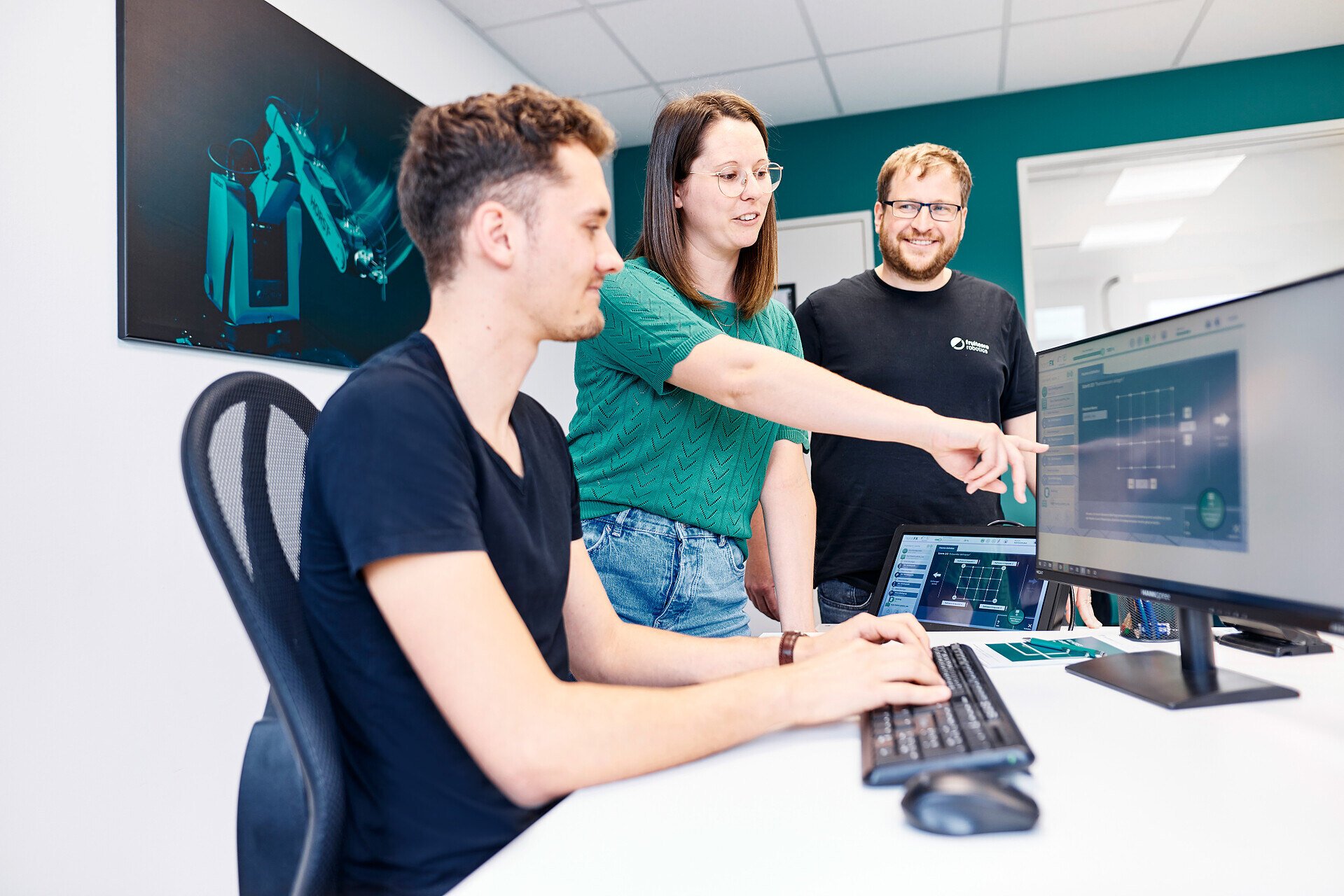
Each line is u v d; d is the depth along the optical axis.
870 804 0.61
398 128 2.70
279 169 2.19
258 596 0.69
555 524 0.86
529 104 0.75
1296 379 0.73
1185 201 4.07
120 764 1.71
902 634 0.89
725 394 1.13
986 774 0.59
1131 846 0.51
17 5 1.58
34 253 1.59
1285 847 0.50
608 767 0.65
